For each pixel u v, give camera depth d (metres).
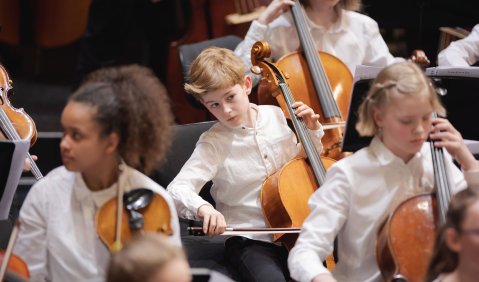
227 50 6.20
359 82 5.06
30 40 11.42
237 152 6.20
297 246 4.80
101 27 9.95
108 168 4.49
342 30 7.75
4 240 5.90
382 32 10.07
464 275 4.12
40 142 9.22
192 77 6.09
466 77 5.95
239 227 6.05
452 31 8.81
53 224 4.51
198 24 9.60
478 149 6.90
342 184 4.84
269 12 7.60
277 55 7.76
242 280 5.88
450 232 4.11
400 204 4.80
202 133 6.68
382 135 4.89
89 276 4.50
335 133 6.84
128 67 4.55
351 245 4.93
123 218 4.40
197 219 5.94
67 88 11.52
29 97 10.94
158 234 3.97
